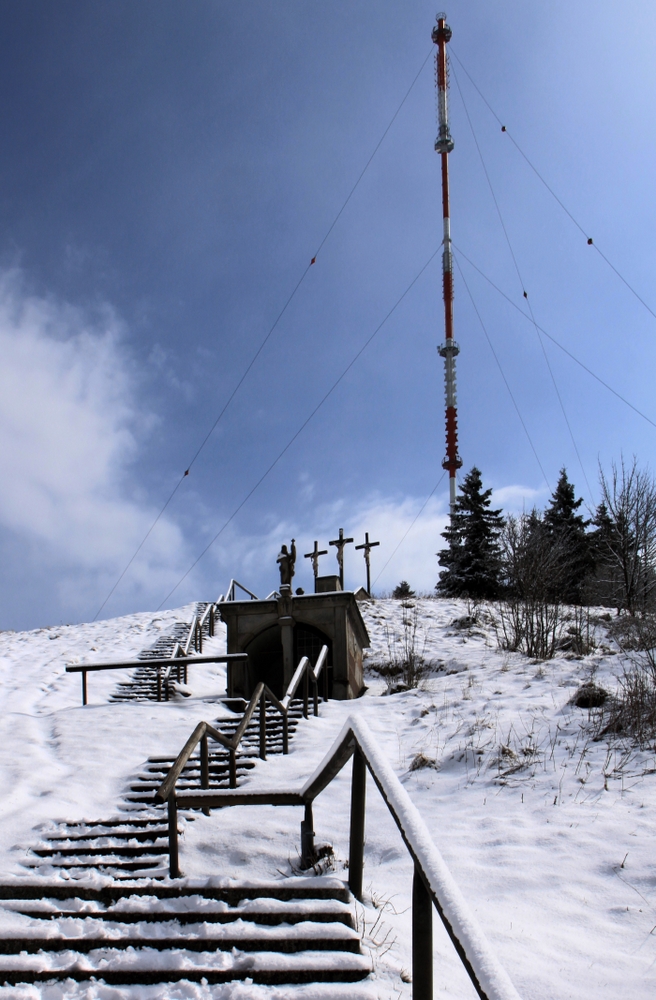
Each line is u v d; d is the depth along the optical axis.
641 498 26.94
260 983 4.43
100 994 4.35
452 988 4.49
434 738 10.65
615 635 18.08
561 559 26.39
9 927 5.04
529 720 10.67
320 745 10.76
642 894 5.74
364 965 4.48
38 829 7.52
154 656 20.80
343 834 7.18
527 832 7.07
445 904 3.33
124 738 11.01
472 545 36.81
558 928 5.33
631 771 8.27
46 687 16.67
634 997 4.42
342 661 16.14
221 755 10.03
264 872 6.27
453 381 43.44
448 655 19.42
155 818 7.57
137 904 5.37
